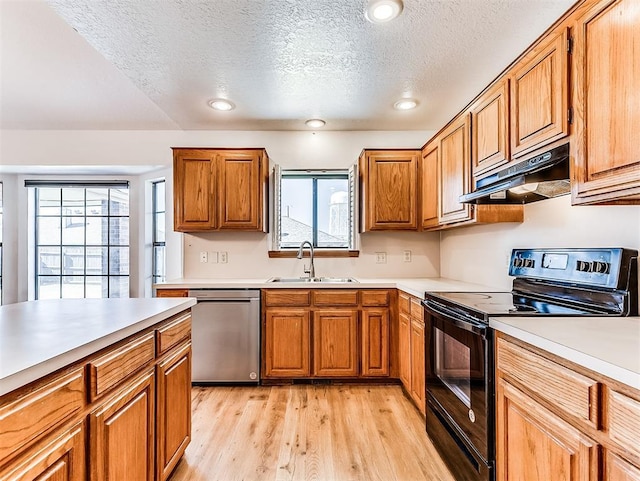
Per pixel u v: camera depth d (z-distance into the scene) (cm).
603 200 118
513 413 125
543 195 193
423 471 177
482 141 200
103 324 126
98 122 322
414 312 242
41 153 339
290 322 284
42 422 86
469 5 160
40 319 135
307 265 341
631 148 105
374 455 191
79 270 388
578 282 159
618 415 82
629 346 96
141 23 172
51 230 388
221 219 306
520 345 121
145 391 138
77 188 384
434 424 197
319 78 231
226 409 245
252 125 325
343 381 292
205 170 306
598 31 117
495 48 196
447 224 258
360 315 285
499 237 242
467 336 156
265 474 175
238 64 212
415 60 209
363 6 160
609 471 84
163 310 154
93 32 179
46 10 169
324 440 205
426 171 301
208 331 284
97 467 106
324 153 344
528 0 157
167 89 247
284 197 355
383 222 310
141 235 376
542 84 146
